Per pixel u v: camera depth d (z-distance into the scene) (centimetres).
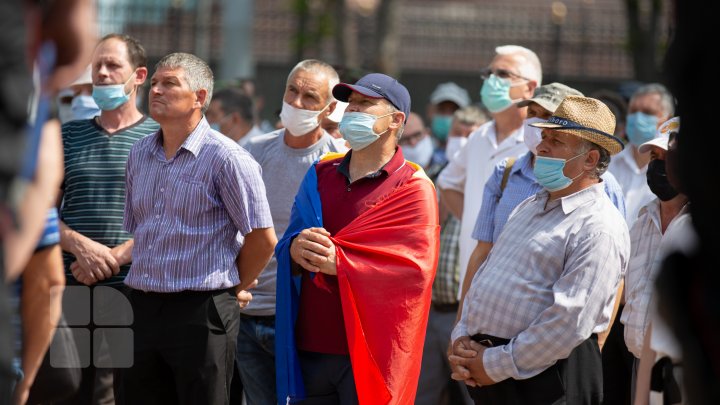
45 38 388
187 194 782
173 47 2705
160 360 794
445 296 1100
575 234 723
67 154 880
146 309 784
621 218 735
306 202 773
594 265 709
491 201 862
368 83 762
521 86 964
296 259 745
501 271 742
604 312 722
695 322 374
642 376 584
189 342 776
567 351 705
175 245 781
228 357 792
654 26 2839
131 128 898
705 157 348
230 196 785
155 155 803
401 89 770
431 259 747
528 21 3200
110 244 867
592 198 733
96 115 941
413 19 3244
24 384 493
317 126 906
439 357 1122
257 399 894
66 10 388
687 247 387
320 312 753
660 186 738
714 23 345
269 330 888
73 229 869
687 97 354
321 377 758
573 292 705
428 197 760
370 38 3288
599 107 740
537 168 735
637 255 771
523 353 708
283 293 758
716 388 363
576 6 3578
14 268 375
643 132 1008
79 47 395
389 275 733
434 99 1697
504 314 729
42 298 491
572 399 724
